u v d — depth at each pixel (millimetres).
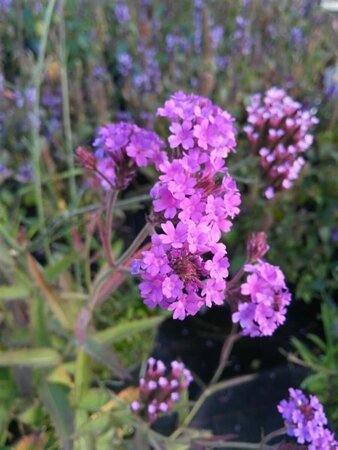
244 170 210
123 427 157
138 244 111
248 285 102
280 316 103
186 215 85
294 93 241
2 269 145
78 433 133
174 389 134
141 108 239
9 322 158
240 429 180
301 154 229
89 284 152
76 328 131
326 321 184
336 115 223
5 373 149
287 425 117
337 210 208
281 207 209
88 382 141
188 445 138
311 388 172
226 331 207
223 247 85
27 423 146
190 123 97
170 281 81
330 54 268
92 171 130
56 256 194
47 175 206
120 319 194
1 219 174
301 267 216
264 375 192
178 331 207
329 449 113
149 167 212
